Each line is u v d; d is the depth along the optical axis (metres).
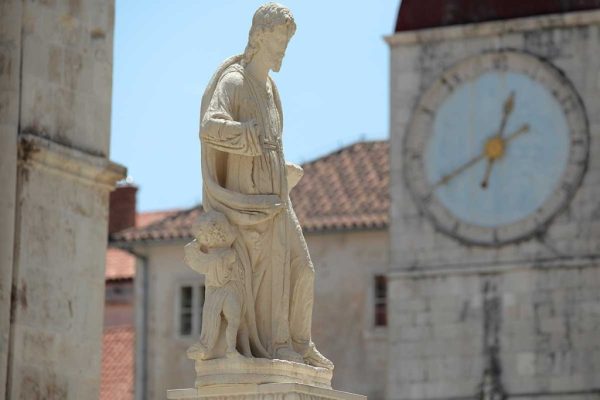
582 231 50.72
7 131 27.77
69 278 28.38
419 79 52.41
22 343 27.55
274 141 22.25
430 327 51.56
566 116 51.06
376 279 58.44
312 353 22.19
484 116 51.78
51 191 28.20
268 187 22.09
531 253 51.00
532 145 51.31
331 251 59.00
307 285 22.22
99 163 28.86
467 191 51.78
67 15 28.78
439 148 52.12
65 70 28.67
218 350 21.70
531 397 50.44
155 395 60.34
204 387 21.53
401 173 52.34
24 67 28.06
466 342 51.22
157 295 60.62
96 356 28.72
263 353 21.81
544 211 51.03
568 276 50.62
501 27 51.56
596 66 51.03
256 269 21.98
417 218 52.09
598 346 50.19
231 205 21.92
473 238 51.53
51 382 27.94
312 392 21.38
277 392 21.25
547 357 50.47
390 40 52.50
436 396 51.28
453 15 52.12
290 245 22.19
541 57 51.34
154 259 60.88
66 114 28.62
